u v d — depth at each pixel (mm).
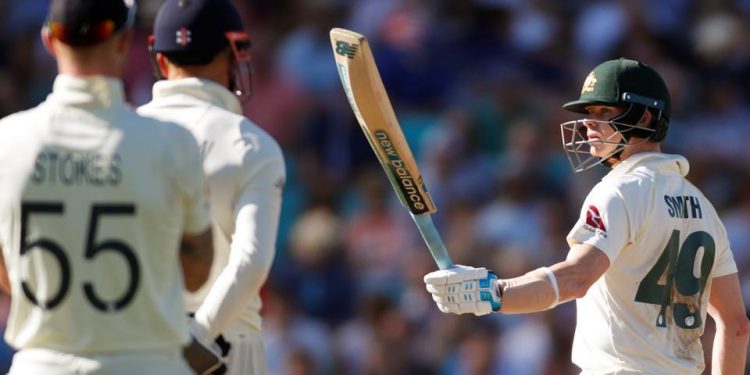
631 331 17172
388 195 40219
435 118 42562
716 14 46344
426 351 36406
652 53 44312
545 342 35344
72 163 13984
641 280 17172
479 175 40156
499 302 16750
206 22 17062
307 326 37625
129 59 42344
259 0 45000
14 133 14156
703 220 17703
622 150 17875
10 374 14445
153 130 14219
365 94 17000
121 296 13883
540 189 39594
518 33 44062
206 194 15258
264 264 16312
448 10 44375
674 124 42719
